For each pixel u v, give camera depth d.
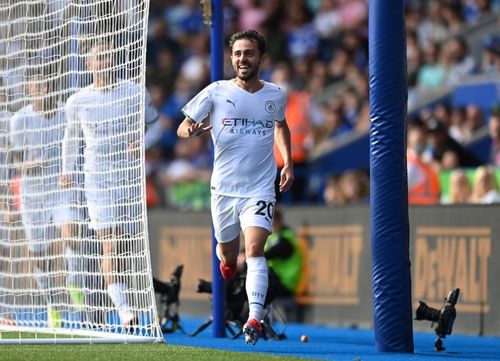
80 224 28.80
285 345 27.61
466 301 34.28
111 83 27.22
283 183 24.83
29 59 30.62
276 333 33.62
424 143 45.69
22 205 31.11
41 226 30.47
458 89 53.59
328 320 38.91
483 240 33.94
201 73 69.88
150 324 26.08
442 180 41.31
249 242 23.91
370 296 37.34
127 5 26.69
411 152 41.78
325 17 67.62
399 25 24.58
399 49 24.58
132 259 26.58
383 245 24.86
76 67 28.64
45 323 31.11
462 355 25.02
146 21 25.28
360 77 58.62
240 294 30.28
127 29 26.69
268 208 24.27
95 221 27.75
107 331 28.22
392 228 24.75
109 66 27.33
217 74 29.50
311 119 56.16
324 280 39.22
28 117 30.66
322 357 23.45
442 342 28.42
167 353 22.69
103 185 27.52
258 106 24.48
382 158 24.64
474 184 39.72
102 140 27.55
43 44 30.05
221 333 29.91
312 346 27.31
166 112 69.12
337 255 38.81
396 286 24.84
